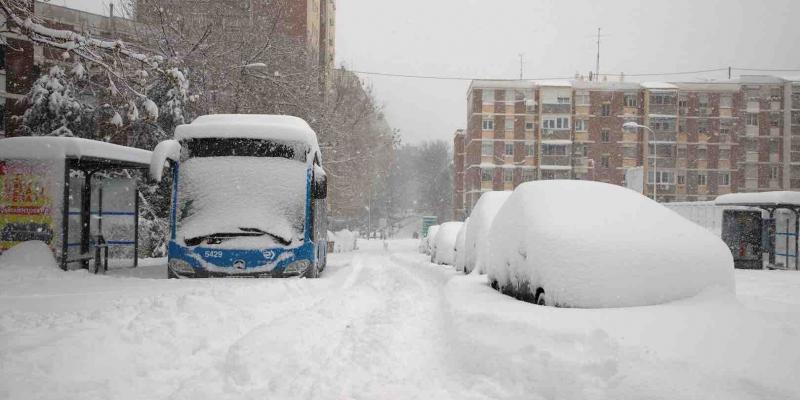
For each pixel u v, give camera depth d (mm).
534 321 4887
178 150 10695
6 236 11398
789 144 63812
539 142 63062
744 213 20375
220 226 10164
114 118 19359
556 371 3914
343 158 35156
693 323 4527
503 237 7746
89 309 6547
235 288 7703
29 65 31781
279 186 10641
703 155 62375
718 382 3365
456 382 4355
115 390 4035
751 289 11883
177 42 23609
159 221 23500
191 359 4953
